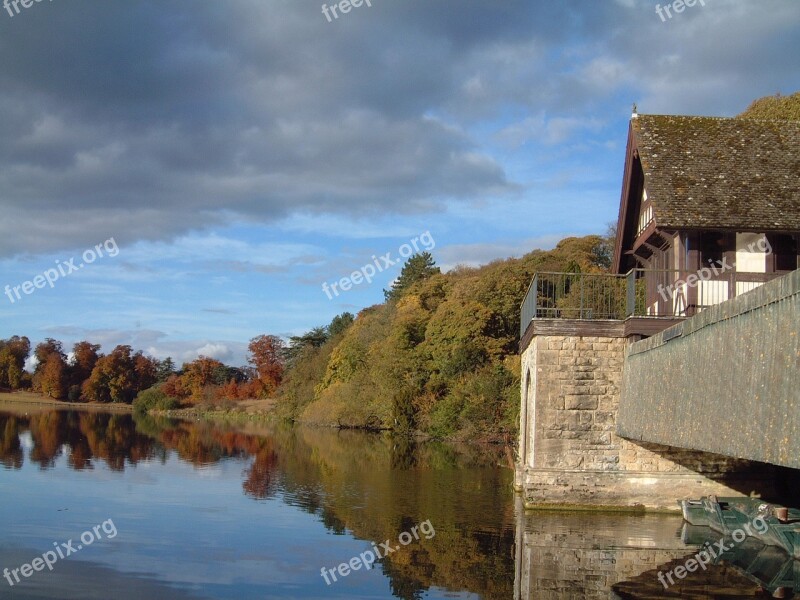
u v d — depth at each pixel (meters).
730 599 13.54
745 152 23.22
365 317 78.69
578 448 21.66
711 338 15.29
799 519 17.78
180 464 33.72
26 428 56.38
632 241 25.38
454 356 54.62
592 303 26.17
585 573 15.33
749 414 13.43
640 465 21.58
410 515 21.30
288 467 33.12
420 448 44.34
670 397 17.44
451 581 14.84
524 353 26.58
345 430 64.00
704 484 21.53
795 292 12.05
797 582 14.73
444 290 72.25
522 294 57.25
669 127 23.91
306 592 14.24
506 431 47.75
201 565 16.05
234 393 96.25
